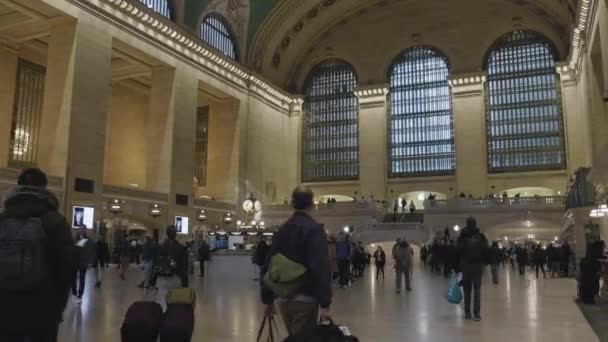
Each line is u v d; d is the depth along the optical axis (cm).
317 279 336
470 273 790
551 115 3788
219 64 3534
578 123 3625
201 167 4166
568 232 2525
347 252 1384
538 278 1856
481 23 4019
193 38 3216
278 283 341
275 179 4256
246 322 745
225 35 3722
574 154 3609
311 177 4450
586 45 2842
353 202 3544
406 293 1202
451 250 1795
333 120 4444
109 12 2681
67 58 2503
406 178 4134
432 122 4138
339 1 4141
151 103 3186
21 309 276
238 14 3744
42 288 283
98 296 1080
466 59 4041
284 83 4441
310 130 4512
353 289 1312
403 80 4272
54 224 292
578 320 782
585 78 2977
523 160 3828
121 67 3269
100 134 2598
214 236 2384
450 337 635
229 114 3828
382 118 4225
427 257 2630
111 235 2711
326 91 4500
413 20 4225
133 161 3759
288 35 4206
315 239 345
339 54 4441
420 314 839
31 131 3003
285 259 344
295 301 344
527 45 3906
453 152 4038
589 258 1029
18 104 2933
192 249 2319
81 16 2534
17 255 277
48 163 2450
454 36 4097
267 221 3825
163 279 767
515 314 847
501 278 1847
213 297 1088
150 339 395
